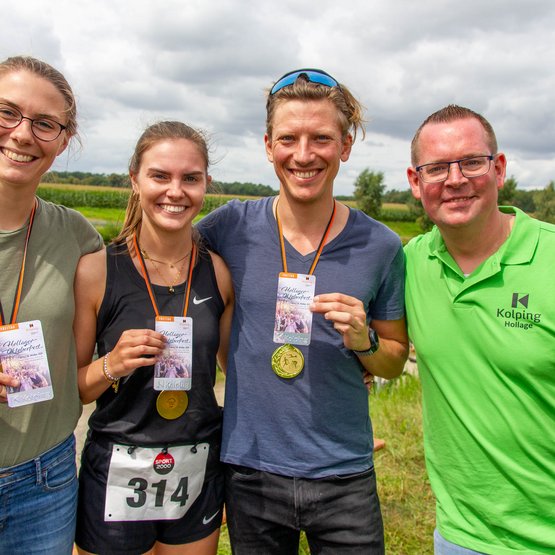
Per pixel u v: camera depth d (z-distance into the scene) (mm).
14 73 1950
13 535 2104
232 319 2445
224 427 2381
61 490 2170
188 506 2279
